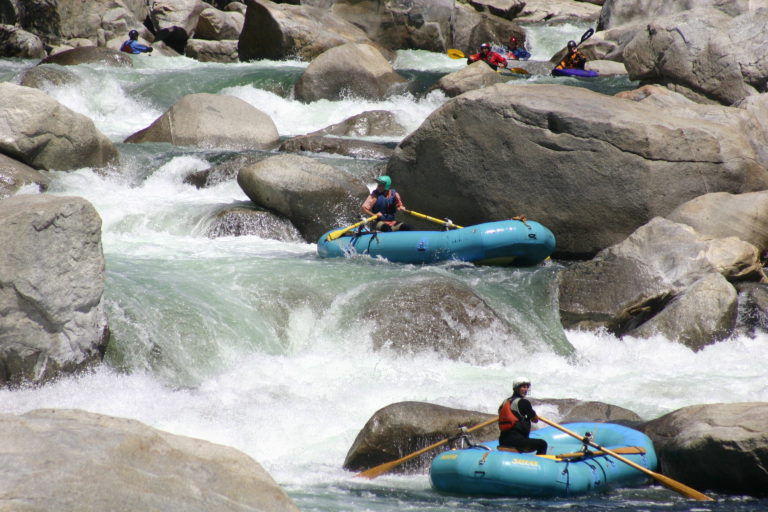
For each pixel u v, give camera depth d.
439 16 122.81
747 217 50.56
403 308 42.19
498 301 45.03
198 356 37.88
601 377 39.56
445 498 26.36
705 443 26.94
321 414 32.97
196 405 33.16
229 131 75.38
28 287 32.62
